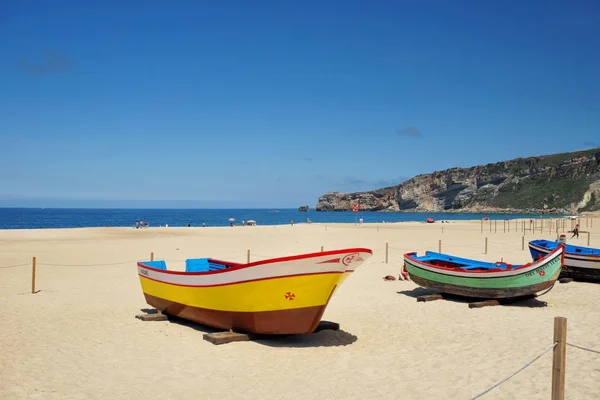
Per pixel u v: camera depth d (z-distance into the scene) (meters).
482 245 32.66
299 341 9.99
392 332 10.79
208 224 94.69
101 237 39.66
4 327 10.97
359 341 10.02
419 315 12.57
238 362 8.56
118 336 10.34
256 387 7.31
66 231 46.81
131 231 48.19
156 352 9.16
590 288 16.53
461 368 8.10
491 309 13.24
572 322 11.47
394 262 23.78
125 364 8.41
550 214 166.25
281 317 9.51
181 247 31.08
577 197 179.12
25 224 89.69
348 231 50.75
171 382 7.52
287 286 9.20
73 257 25.00
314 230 52.72
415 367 8.22
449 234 45.44
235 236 41.97
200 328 11.16
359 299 14.89
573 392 6.90
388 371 8.03
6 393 6.93
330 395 6.96
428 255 17.78
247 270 9.52
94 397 6.87
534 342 9.74
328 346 9.62
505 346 9.47
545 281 13.09
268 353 9.13
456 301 14.46
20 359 8.57
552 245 20.47
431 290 16.38
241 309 9.84
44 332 10.59
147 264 13.35
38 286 16.80
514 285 13.38
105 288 16.67
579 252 18.83
